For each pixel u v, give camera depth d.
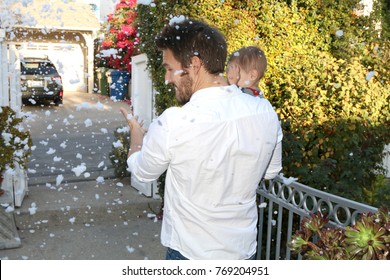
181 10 3.84
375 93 3.79
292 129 3.45
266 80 3.95
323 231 1.72
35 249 3.83
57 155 7.06
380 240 1.50
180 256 1.51
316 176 3.20
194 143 1.38
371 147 3.86
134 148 1.58
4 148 4.10
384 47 4.92
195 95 1.47
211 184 1.43
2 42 4.30
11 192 4.36
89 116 10.51
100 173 5.89
